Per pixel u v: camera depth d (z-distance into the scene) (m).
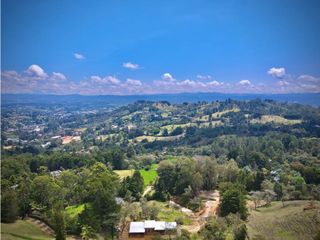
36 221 90.56
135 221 95.44
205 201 113.44
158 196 121.38
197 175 120.69
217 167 128.50
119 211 92.25
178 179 123.81
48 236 81.88
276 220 82.94
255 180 119.25
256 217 89.06
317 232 70.19
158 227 88.12
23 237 77.38
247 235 75.00
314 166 131.00
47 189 100.06
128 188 120.00
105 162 173.50
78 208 101.62
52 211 89.88
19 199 94.56
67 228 86.31
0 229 79.00
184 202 114.62
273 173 132.38
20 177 132.12
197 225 92.75
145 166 177.62
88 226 83.62
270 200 101.88
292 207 92.94
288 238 73.06
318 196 102.25
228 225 80.31
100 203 90.12
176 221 94.25
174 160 142.88
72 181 128.00
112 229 89.75
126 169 175.25
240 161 155.25
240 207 91.06
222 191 108.31
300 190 107.12
